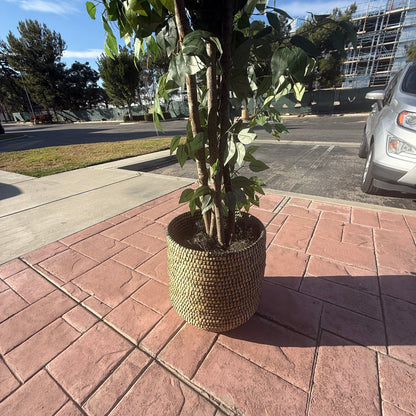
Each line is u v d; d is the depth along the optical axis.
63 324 1.62
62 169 5.78
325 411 1.13
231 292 1.34
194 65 1.01
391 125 2.97
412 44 26.28
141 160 6.30
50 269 2.17
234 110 1.42
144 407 1.17
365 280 1.91
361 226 2.68
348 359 1.36
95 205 3.55
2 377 1.31
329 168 5.14
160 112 1.22
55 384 1.27
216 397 1.20
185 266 1.34
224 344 1.46
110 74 24.39
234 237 1.64
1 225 3.01
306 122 15.34
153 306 1.75
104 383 1.27
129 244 2.54
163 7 1.12
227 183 1.47
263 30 0.98
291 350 1.42
